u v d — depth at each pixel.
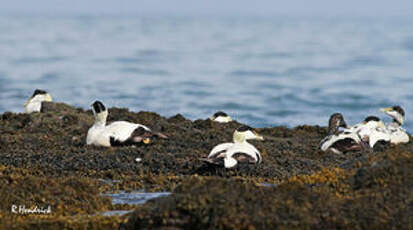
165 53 157.75
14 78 99.19
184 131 38.31
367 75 107.31
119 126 33.31
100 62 131.38
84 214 20.92
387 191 18.88
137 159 30.11
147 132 33.62
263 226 17.03
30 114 41.19
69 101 75.56
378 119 37.47
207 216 17.19
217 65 127.69
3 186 21.97
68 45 181.38
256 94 84.38
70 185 22.39
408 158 20.41
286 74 110.75
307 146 34.81
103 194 23.95
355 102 76.69
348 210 17.94
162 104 73.81
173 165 29.27
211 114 67.06
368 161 21.42
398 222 17.39
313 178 21.73
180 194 17.94
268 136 39.22
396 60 134.62
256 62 134.00
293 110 70.50
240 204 17.47
